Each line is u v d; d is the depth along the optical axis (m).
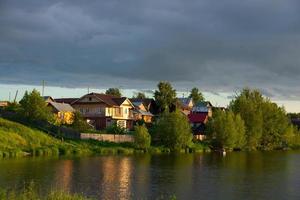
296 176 61.84
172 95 148.12
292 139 140.50
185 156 90.38
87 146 90.50
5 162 67.56
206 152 105.06
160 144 104.88
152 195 46.50
